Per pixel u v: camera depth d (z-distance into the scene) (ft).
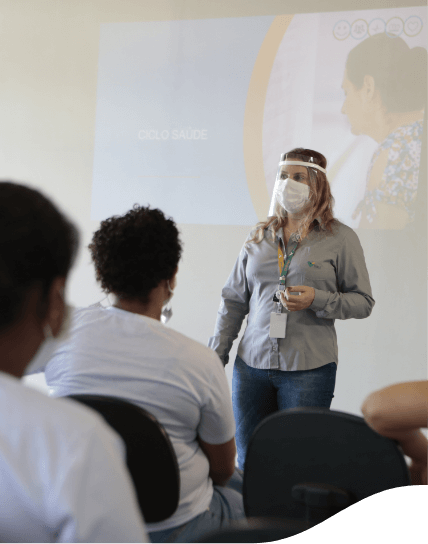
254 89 10.62
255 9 10.55
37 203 1.56
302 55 10.28
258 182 10.68
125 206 11.57
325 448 2.74
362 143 10.01
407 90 9.70
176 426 3.38
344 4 9.99
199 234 11.07
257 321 6.21
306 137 10.32
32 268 1.49
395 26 9.70
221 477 3.88
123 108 11.53
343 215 10.14
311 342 5.93
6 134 12.36
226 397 3.51
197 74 10.98
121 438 3.03
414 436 2.38
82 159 11.88
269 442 2.90
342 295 5.88
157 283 3.63
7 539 1.36
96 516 1.33
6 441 1.34
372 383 10.11
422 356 9.85
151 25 11.23
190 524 3.45
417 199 9.76
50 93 12.04
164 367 3.30
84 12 11.70
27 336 1.57
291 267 6.04
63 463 1.32
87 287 11.73
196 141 11.04
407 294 9.90
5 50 12.29
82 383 3.33
